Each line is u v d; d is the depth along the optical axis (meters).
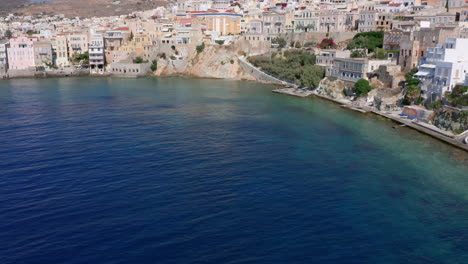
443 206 59.75
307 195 62.22
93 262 44.94
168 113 122.81
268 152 83.31
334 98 153.25
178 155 80.00
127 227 51.84
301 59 193.50
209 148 85.19
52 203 58.34
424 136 97.81
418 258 46.84
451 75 107.81
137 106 134.88
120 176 68.44
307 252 47.28
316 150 85.56
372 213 57.00
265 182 66.81
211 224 52.75
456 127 95.81
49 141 89.44
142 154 80.25
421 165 77.00
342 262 45.66
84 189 63.09
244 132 99.62
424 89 118.75
